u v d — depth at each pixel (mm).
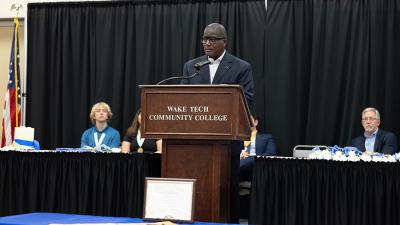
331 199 3732
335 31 6273
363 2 6238
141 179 3979
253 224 3838
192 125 2957
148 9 6879
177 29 6766
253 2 6512
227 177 3137
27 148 4637
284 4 6414
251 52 6504
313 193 3760
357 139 5656
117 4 6992
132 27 6938
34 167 4281
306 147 5926
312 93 6254
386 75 6117
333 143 6215
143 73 6848
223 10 6613
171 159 3043
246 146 5820
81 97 7078
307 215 3748
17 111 6773
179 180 2689
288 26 6387
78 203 4148
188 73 3609
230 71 3492
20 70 7617
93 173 4125
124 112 6902
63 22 7180
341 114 6258
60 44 7184
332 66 6266
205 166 2986
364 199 3672
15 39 6902
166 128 2992
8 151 4348
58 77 7152
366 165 3682
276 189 3803
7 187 4344
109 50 6988
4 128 6699
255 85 6438
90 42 7094
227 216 3129
